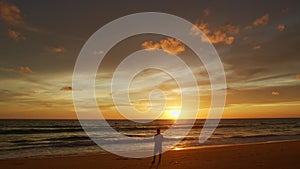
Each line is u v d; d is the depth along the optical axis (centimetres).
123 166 1285
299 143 2480
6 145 2717
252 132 5278
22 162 1423
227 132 5359
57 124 7656
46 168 1260
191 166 1261
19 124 7344
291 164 1304
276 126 8119
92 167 1274
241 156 1605
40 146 2586
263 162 1366
